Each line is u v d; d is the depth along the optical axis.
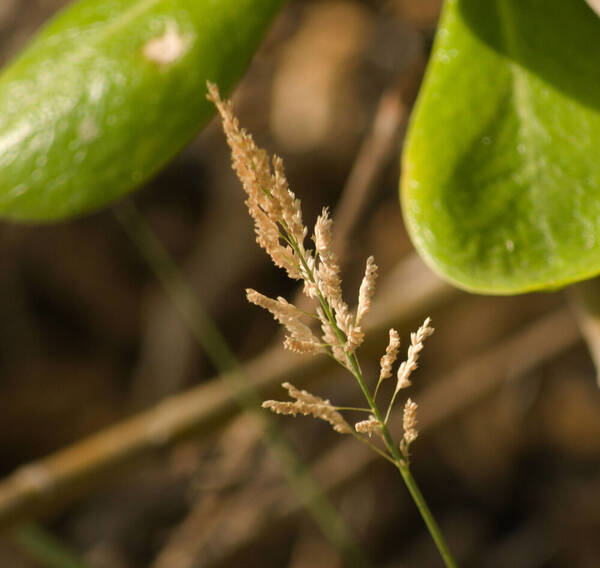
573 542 1.07
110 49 0.43
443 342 1.04
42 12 1.05
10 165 0.43
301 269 0.36
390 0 0.93
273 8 0.43
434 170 0.41
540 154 0.41
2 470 1.08
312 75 0.95
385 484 1.07
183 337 1.06
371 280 0.36
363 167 0.55
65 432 1.09
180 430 0.55
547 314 1.04
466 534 1.08
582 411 1.09
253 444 0.73
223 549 0.77
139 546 0.98
